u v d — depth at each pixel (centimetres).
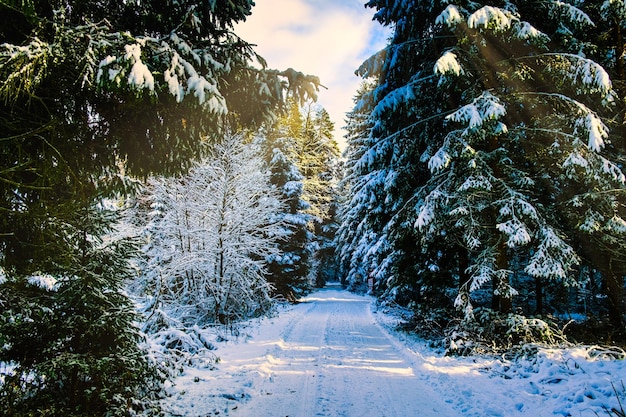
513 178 861
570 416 437
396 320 1462
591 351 671
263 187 1508
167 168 502
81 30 319
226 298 1301
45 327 396
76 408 382
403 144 1086
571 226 900
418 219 862
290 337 1080
